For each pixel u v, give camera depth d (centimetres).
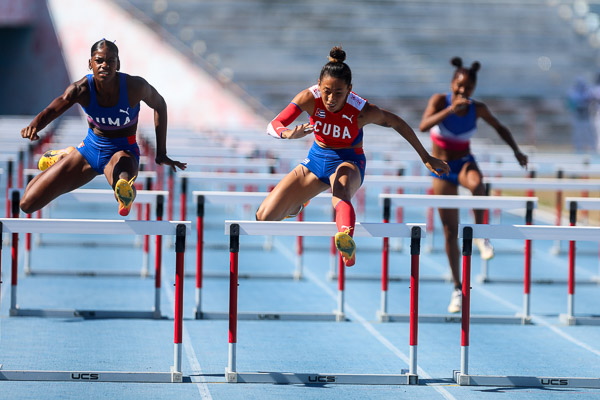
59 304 2772
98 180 5516
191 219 4988
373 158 5416
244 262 3762
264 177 2908
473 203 2377
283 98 9850
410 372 1978
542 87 10488
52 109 1853
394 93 10075
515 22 10925
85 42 9356
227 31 10362
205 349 2250
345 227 1819
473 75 2706
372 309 2862
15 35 9475
